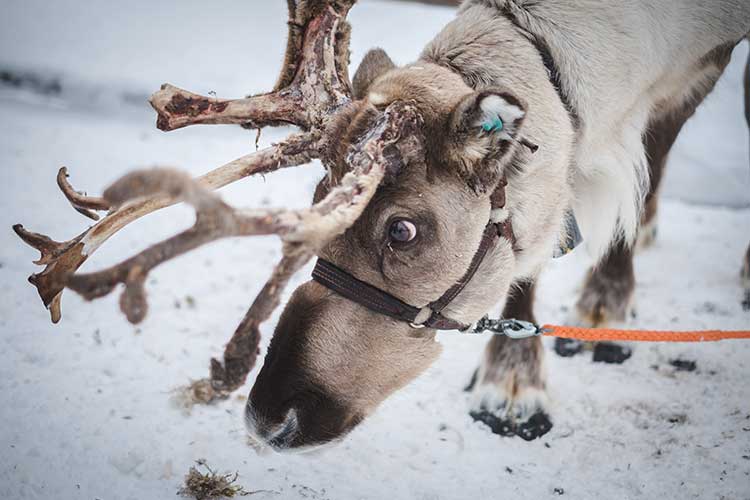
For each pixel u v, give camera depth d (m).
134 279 2.26
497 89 2.84
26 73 8.52
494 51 3.50
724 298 5.48
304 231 2.41
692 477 3.79
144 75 8.70
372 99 3.07
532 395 4.24
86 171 6.70
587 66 3.66
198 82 8.56
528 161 3.32
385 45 9.41
